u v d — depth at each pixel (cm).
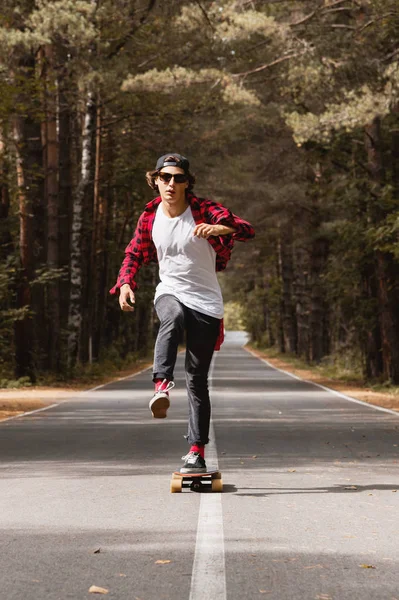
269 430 1513
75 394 2827
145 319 7175
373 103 2711
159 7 3447
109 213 4806
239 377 4178
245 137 4694
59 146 3788
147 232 763
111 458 1105
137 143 4134
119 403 2348
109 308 5425
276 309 8775
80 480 902
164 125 3872
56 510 720
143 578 502
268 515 697
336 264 3656
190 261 753
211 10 3375
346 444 1277
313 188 3903
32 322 3284
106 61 3247
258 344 10944
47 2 2912
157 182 750
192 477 816
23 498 784
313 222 4912
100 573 513
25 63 2981
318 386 3334
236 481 891
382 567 532
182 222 747
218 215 736
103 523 663
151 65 3756
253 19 2989
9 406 2252
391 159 3409
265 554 562
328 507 736
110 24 3341
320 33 2994
